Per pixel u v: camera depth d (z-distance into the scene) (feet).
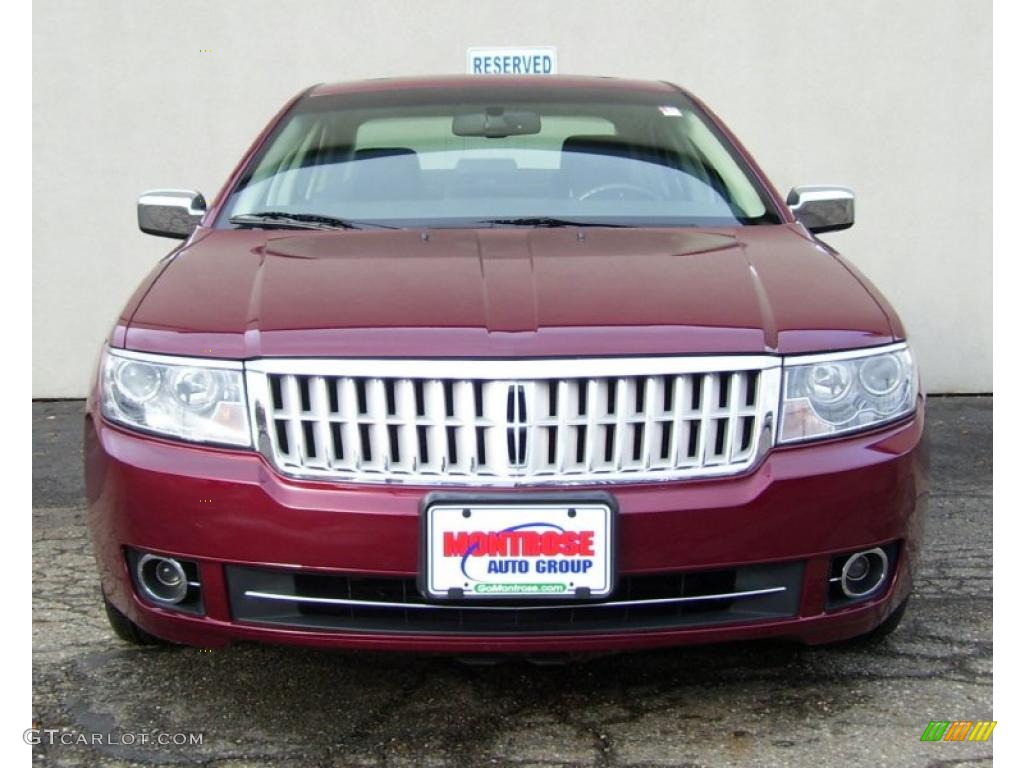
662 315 7.70
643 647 7.54
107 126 19.84
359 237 9.55
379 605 7.45
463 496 7.20
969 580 11.25
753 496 7.43
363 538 7.28
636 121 11.70
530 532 7.22
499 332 7.42
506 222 10.06
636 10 19.84
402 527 7.26
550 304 7.77
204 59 19.81
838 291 8.46
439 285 8.09
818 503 7.55
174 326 7.97
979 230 20.21
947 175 20.08
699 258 8.88
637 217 10.27
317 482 7.41
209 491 7.47
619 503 7.30
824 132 20.04
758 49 19.86
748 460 7.55
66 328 20.27
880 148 20.04
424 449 7.38
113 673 9.20
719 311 7.82
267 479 7.45
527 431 7.29
